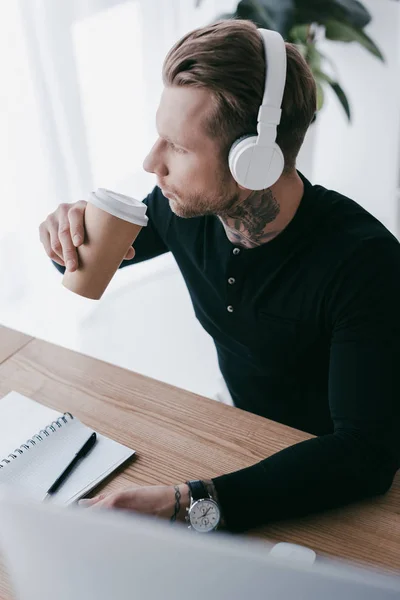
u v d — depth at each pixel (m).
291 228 1.03
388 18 2.48
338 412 0.93
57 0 1.82
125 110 2.16
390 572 0.75
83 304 2.33
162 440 0.95
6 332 1.19
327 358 1.14
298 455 0.87
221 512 0.82
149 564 0.43
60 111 1.97
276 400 1.28
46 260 2.18
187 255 1.20
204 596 0.44
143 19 2.06
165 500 0.82
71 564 0.45
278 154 0.88
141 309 2.35
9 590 0.74
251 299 1.10
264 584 0.42
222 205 0.96
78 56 1.95
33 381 1.07
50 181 2.05
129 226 0.88
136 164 2.28
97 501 0.83
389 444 0.89
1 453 0.93
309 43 2.15
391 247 1.00
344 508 0.85
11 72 1.84
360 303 0.98
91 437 0.93
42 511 0.43
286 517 0.83
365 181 2.89
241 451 0.92
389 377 0.93
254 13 1.96
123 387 1.05
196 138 0.89
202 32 0.88
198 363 2.15
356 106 2.73
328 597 0.41
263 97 0.85
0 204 2.04
